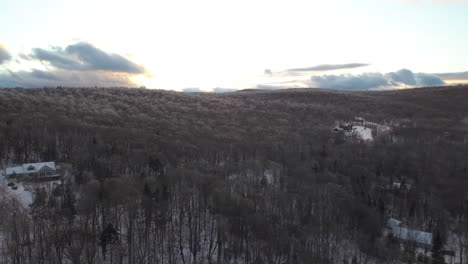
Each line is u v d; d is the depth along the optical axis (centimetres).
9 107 17338
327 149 16588
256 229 8850
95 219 9162
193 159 13675
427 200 11725
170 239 8881
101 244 8062
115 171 11744
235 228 8900
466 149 17325
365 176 13150
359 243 9569
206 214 10394
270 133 19338
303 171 12775
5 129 14100
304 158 15038
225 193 9906
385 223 10450
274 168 13712
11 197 10162
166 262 8562
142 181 10656
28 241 7850
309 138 18938
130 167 12294
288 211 10012
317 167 13600
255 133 19025
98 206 9412
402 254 9169
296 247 8544
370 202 10994
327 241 9031
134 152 13325
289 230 9181
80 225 8469
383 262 9025
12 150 13738
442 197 12019
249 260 8444
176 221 9788
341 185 12225
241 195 10225
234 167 13338
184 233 9569
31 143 13962
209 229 9875
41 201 9181
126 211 9619
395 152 16388
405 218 11250
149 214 9050
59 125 15688
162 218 9062
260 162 14075
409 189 12394
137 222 9200
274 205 10269
